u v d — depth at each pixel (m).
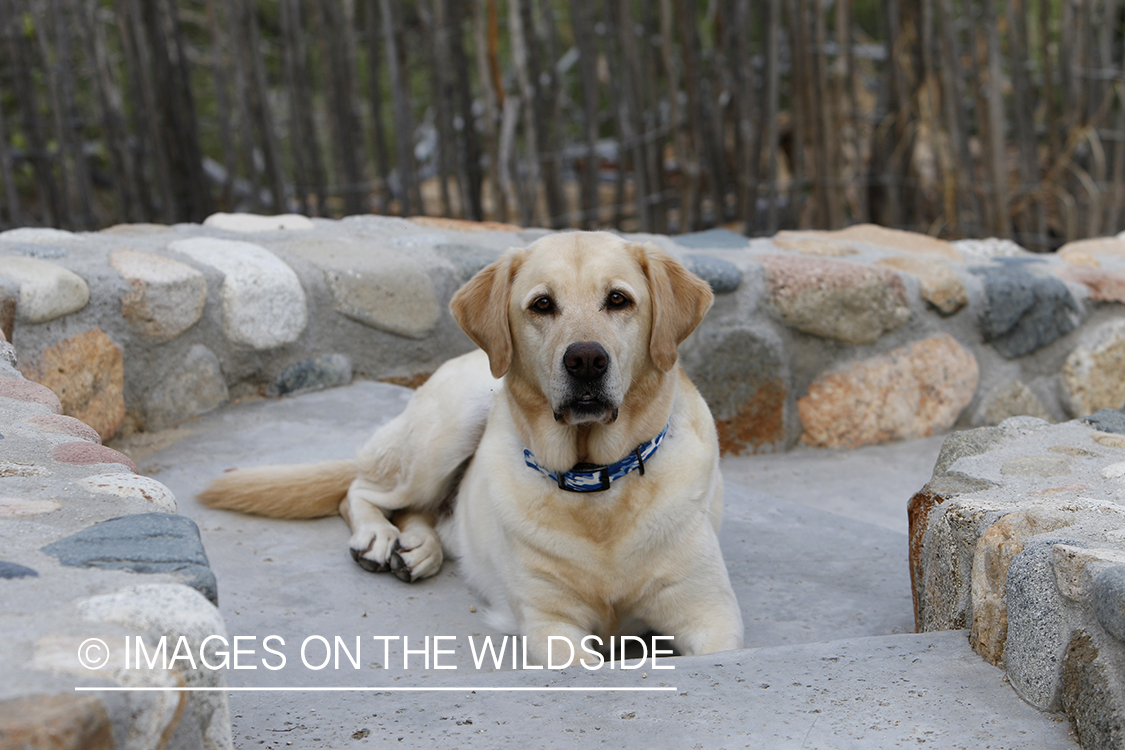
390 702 1.94
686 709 1.80
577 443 2.50
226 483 3.37
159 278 3.93
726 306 4.72
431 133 10.71
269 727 1.84
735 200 7.59
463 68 6.84
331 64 6.62
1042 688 1.75
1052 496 2.23
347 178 6.84
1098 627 1.63
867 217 7.12
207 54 10.96
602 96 10.23
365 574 3.05
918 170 7.05
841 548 3.28
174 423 4.06
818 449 4.90
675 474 2.56
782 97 9.10
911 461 4.66
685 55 6.49
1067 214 6.95
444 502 3.36
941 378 5.00
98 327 3.72
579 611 2.57
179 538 1.69
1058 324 5.16
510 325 2.66
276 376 4.42
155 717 1.25
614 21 6.54
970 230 6.79
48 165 7.63
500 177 6.54
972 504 2.18
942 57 6.45
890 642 2.11
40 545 1.65
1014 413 5.16
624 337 2.48
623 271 2.55
